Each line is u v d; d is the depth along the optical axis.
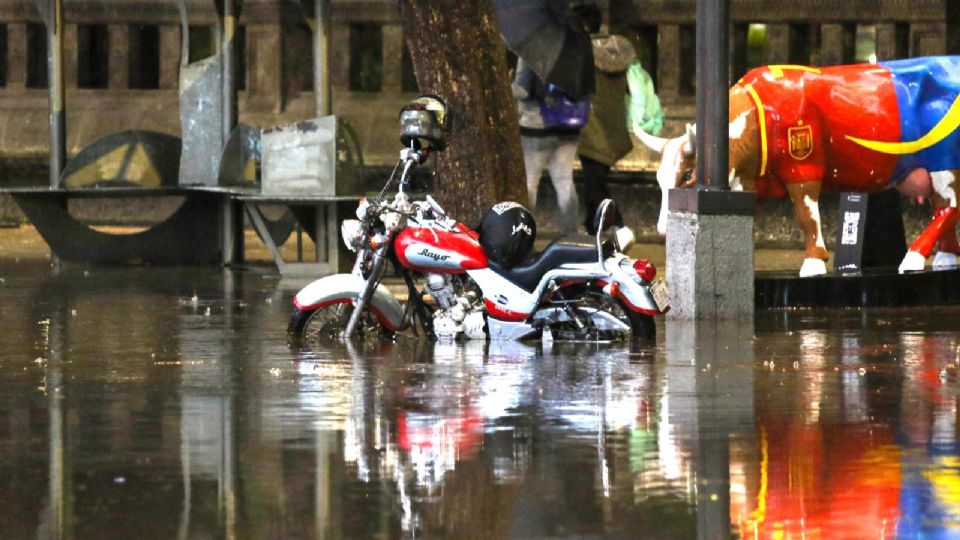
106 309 34.41
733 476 16.89
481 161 39.28
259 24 61.62
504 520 15.05
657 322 31.91
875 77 36.00
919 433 19.30
